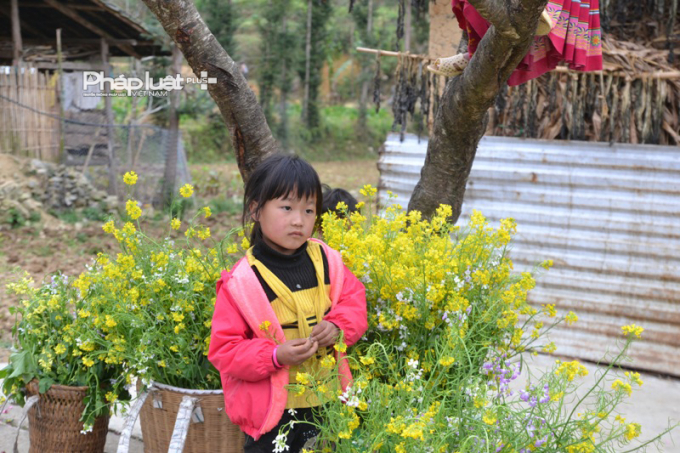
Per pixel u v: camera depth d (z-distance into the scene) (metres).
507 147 5.17
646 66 4.94
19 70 10.77
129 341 2.73
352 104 28.56
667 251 4.76
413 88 4.96
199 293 2.82
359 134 25.17
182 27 2.94
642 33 5.26
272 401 2.24
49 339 2.90
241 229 2.87
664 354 4.83
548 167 5.05
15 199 10.08
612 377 4.72
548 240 5.08
